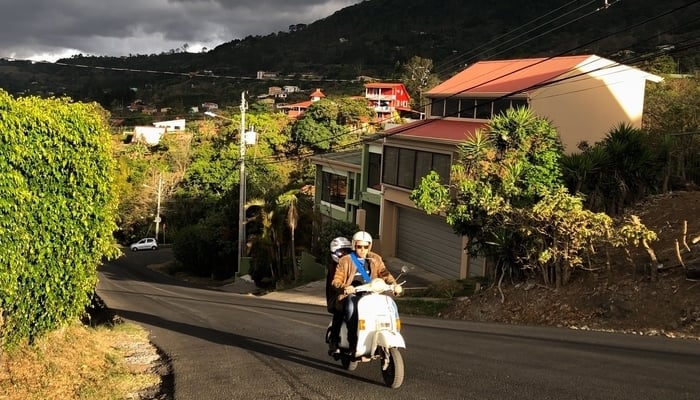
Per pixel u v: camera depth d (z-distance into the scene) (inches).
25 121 255.9
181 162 2839.6
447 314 635.5
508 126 643.5
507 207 592.7
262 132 2421.3
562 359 313.1
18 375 252.1
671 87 1115.9
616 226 578.9
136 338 395.5
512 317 544.7
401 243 1133.1
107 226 322.3
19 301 264.5
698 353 328.5
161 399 248.7
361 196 1259.8
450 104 1097.4
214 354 346.3
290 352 352.5
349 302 258.7
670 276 462.9
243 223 1521.9
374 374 283.7
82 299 315.9
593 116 967.6
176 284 1551.4
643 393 240.2
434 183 666.2
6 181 241.6
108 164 315.9
